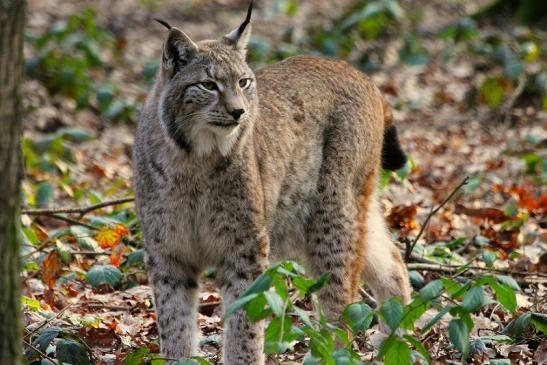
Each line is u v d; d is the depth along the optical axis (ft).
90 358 29.17
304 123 33.01
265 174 31.30
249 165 29.76
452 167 53.26
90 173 54.90
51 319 31.07
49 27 87.25
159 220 29.63
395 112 64.49
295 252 33.55
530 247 40.73
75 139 60.70
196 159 29.07
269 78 33.27
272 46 73.00
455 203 46.09
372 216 35.65
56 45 75.77
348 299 33.40
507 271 35.12
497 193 47.39
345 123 33.94
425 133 60.18
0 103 19.16
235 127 28.94
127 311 35.14
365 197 34.65
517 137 57.06
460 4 92.68
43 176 52.37
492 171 51.34
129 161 57.98
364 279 35.19
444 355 29.58
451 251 40.24
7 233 19.58
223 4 100.48
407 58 72.02
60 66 68.33
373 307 36.27
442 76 71.61
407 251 37.29
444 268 36.83
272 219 31.94
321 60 35.32
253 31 87.30
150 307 35.81
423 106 65.16
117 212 42.80
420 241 40.93
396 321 23.50
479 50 68.23
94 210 42.75
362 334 31.42
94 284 34.96
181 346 29.63
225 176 29.32
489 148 56.34
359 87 34.91
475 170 51.67
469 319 23.44
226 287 30.01
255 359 29.48
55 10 95.20
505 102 63.26
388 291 34.83
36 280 38.04
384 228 36.06
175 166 29.22
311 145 33.17
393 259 35.19
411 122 62.80
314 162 33.27
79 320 32.07
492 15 78.74
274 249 32.86
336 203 33.45
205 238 29.86
